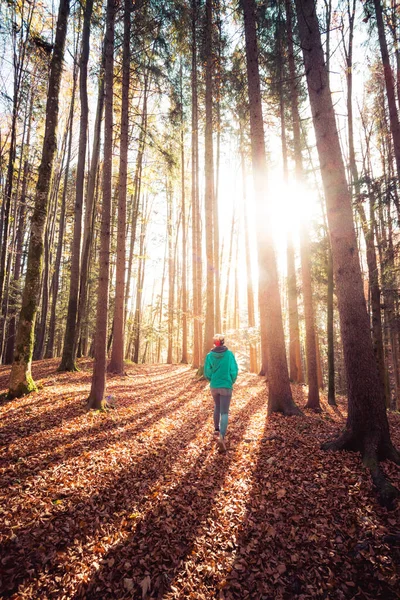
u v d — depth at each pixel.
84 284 14.24
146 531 3.19
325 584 2.53
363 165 8.59
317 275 12.36
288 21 9.31
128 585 2.56
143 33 9.80
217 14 10.42
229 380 5.17
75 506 3.52
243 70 10.04
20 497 3.60
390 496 3.31
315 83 5.29
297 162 10.08
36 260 8.12
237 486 3.99
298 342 13.84
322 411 8.53
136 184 16.75
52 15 9.51
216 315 17.27
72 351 12.15
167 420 6.99
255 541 3.02
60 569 2.69
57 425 5.88
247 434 5.89
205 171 13.52
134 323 21.70
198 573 2.69
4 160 12.05
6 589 2.46
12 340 21.12
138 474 4.35
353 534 2.97
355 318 4.71
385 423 4.41
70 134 16.89
